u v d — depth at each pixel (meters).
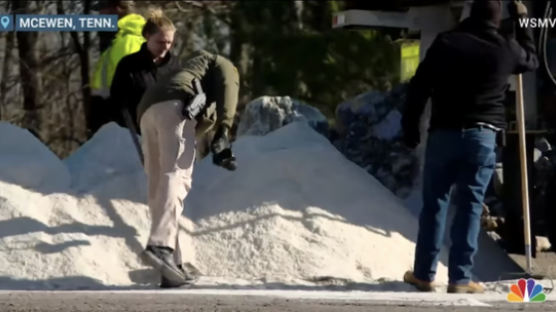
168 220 11.98
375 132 16.58
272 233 13.22
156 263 11.90
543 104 15.62
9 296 11.05
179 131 11.99
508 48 12.16
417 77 12.16
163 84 12.06
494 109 12.16
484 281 13.80
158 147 12.12
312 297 11.34
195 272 12.83
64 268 12.40
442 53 12.02
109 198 13.38
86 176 13.77
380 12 17.34
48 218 13.00
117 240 12.96
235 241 13.17
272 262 12.90
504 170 15.55
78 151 14.45
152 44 12.89
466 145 12.08
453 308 10.70
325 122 16.67
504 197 15.63
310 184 14.02
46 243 12.62
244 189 13.83
